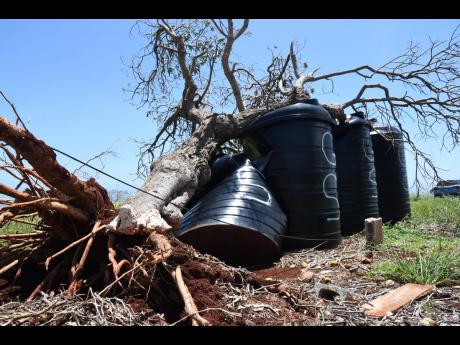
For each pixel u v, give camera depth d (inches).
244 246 261.9
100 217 186.5
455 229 382.6
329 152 311.1
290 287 187.2
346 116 388.2
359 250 279.3
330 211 302.5
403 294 181.3
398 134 432.1
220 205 264.7
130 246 174.9
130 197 247.4
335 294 185.8
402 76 394.6
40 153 165.5
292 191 293.0
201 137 317.4
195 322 132.0
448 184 407.8
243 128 337.4
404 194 429.4
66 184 177.2
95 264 175.6
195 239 260.4
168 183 256.4
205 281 159.5
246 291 169.5
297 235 290.5
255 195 272.7
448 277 203.0
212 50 403.5
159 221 178.7
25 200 174.1
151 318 142.2
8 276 172.6
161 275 155.9
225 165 319.3
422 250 274.4
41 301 145.8
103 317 134.8
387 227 381.4
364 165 375.6
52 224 179.2
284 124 301.4
